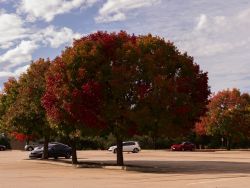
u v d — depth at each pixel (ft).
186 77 106.73
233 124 239.71
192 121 108.27
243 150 247.91
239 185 68.08
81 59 103.30
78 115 101.55
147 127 102.94
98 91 100.89
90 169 106.52
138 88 100.83
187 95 104.22
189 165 120.47
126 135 104.27
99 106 101.86
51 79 106.52
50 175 89.25
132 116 99.35
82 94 100.94
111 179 79.51
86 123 102.27
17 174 92.17
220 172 95.61
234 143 276.62
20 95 138.31
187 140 276.00
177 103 103.09
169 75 107.14
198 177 82.64
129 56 103.09
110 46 105.09
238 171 98.58
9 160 146.82
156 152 219.41
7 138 285.64
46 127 134.92
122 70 100.68
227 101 242.37
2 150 271.08
